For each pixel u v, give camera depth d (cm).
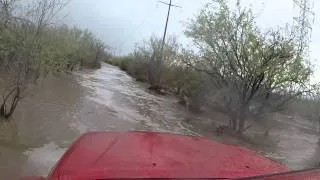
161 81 3447
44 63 1265
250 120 2052
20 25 1237
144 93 3014
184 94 2645
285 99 1917
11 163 874
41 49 1227
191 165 275
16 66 1196
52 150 1020
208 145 330
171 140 324
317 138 2197
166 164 270
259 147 1705
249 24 1914
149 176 254
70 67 3098
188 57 2220
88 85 2678
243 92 1906
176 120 2008
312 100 2220
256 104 1928
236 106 1934
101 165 261
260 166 303
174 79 2995
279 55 1830
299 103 2327
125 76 4356
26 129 1171
